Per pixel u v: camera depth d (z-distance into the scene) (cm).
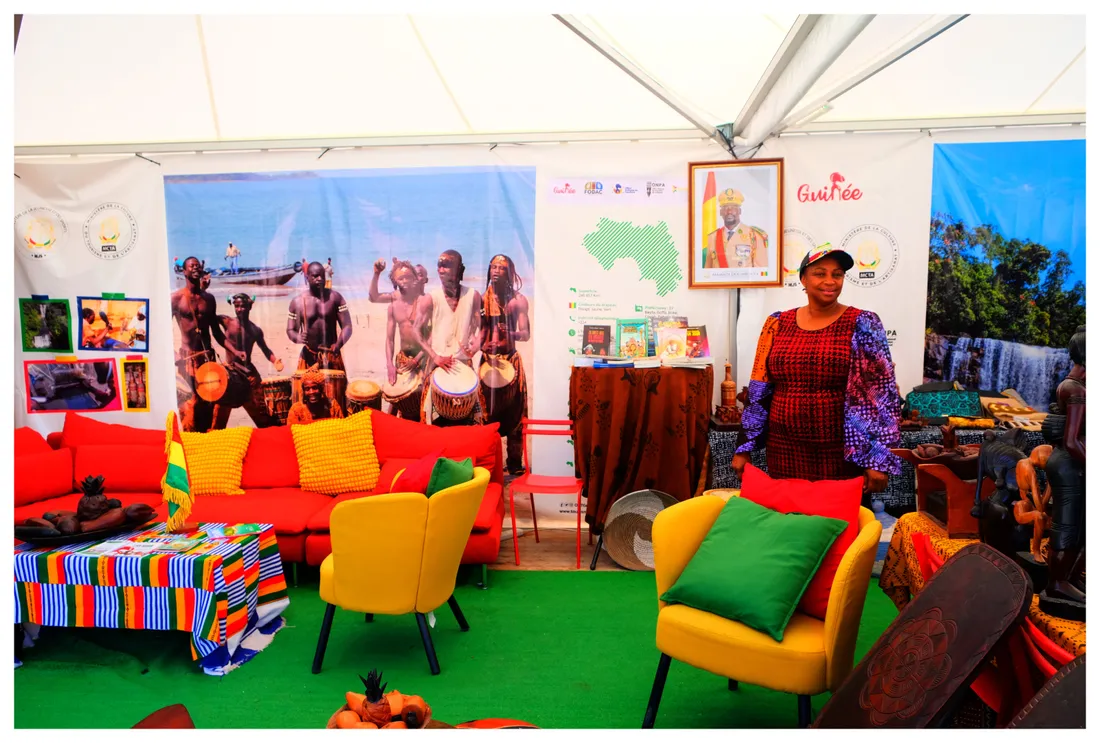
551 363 468
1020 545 190
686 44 341
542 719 249
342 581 277
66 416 461
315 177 469
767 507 257
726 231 445
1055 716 135
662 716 250
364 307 473
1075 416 168
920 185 431
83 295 480
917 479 279
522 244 464
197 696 268
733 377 455
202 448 428
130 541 313
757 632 221
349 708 179
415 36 352
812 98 380
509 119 437
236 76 389
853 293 440
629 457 424
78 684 278
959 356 435
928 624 179
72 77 386
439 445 429
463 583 382
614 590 371
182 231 475
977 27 323
